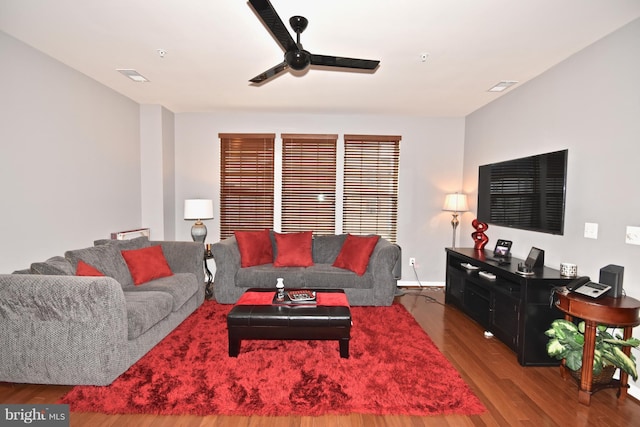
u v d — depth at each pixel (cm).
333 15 209
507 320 267
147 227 428
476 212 425
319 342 274
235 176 466
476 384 218
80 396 195
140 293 265
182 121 461
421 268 474
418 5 197
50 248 280
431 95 370
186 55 273
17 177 249
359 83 334
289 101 401
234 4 199
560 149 276
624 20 211
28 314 199
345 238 423
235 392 202
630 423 182
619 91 221
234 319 237
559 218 269
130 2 197
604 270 212
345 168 464
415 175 467
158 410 184
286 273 362
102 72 311
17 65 246
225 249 365
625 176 216
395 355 253
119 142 377
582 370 198
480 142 418
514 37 236
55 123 283
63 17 215
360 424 177
